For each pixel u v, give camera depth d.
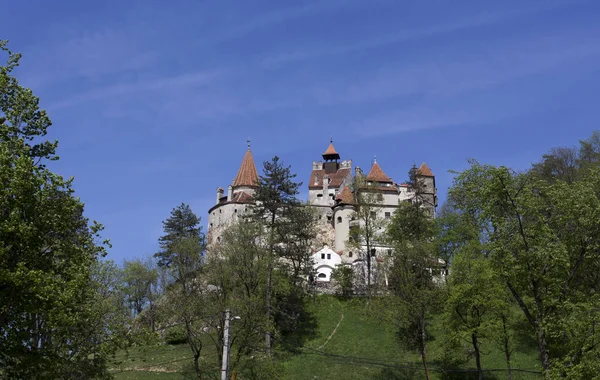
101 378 38.34
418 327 55.69
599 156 85.75
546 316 33.69
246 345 47.78
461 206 39.75
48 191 30.19
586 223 33.97
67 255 31.36
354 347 65.25
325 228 106.75
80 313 32.41
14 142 30.77
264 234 66.75
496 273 36.28
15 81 32.84
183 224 99.25
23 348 29.59
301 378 57.94
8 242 29.11
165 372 57.78
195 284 54.72
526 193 36.06
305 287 80.06
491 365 56.44
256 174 115.69
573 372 30.56
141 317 70.12
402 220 83.44
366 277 83.50
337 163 126.25
